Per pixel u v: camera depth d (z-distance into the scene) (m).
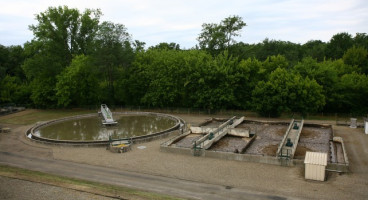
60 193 19.98
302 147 31.69
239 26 69.12
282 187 20.38
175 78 61.03
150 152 30.67
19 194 19.98
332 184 20.70
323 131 39.72
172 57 62.88
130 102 71.62
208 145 31.39
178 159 27.84
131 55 65.25
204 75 57.09
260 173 23.34
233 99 54.88
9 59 96.62
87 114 59.06
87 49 68.38
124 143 33.59
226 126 42.03
